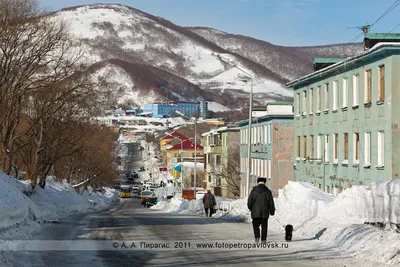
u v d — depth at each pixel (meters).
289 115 63.44
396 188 18.44
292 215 26.59
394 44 34.09
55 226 26.45
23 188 38.53
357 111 39.81
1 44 38.69
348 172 41.47
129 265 13.86
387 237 15.53
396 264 13.21
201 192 87.00
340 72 43.12
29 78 42.31
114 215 44.88
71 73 44.38
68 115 49.56
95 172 86.62
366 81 38.47
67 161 78.88
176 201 66.06
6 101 40.25
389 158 34.72
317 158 48.56
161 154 174.50
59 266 13.61
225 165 88.00
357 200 21.16
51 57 42.44
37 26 39.94
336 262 14.14
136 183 187.00
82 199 70.31
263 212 17.97
